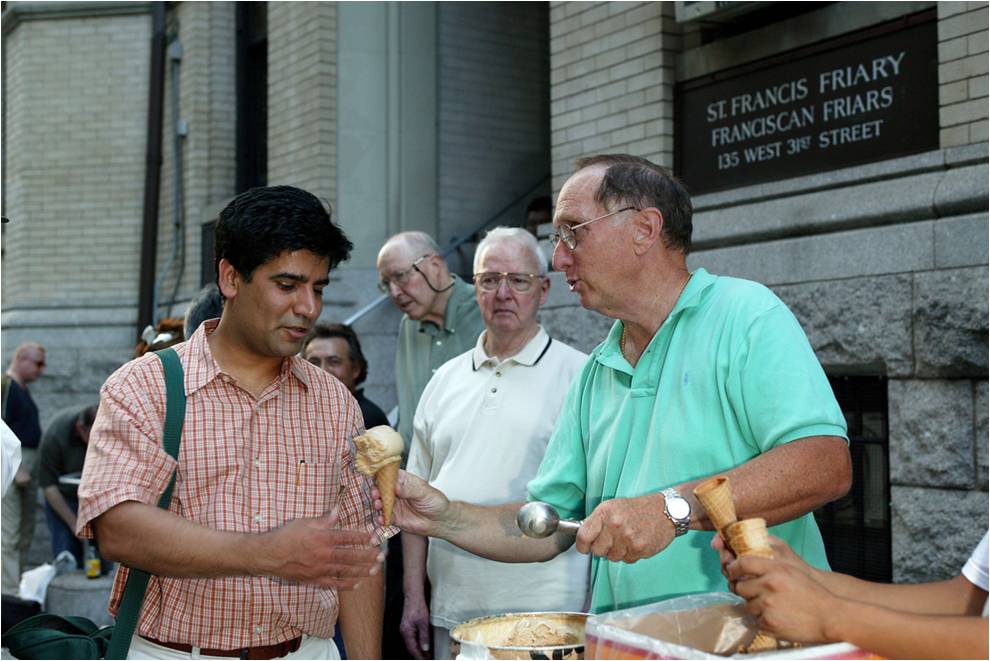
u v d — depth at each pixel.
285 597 2.41
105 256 11.35
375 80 8.76
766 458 2.37
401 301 4.73
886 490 4.95
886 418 4.92
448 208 8.98
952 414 4.49
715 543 2.12
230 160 10.62
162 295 10.97
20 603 4.27
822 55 5.34
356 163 8.66
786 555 2.20
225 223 2.33
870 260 4.82
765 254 5.28
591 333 6.02
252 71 10.63
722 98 5.82
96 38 11.46
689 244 2.76
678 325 2.68
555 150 6.63
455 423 3.84
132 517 2.20
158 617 2.39
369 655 2.83
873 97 5.11
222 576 2.18
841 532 5.16
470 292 4.79
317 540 2.12
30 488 8.18
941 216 4.62
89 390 11.16
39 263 11.50
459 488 3.72
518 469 3.69
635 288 2.70
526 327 3.82
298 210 2.30
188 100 10.74
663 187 2.69
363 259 8.60
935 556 4.53
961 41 4.62
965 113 4.61
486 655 2.28
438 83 9.02
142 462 2.28
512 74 9.41
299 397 2.50
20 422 8.20
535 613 2.54
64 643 2.49
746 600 2.02
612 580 2.77
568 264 2.74
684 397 2.61
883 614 1.92
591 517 2.30
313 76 8.59
